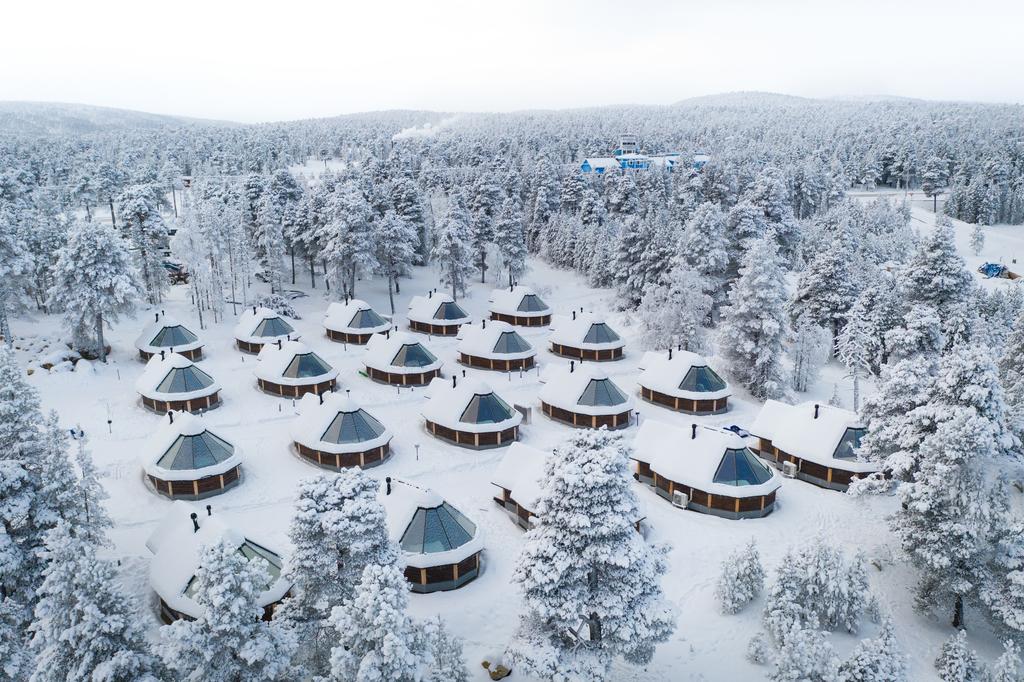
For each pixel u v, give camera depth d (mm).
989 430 27031
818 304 66750
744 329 55812
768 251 54906
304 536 22453
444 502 32906
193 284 70125
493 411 46375
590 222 105250
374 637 18500
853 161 176250
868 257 85688
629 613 22547
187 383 49281
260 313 64188
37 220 69312
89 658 18156
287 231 86000
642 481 42250
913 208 148000
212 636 18953
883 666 23406
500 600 30469
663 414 52500
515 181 119562
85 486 27938
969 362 28453
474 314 82125
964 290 56594
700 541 35375
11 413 28094
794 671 22891
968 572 28781
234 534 29000
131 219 71438
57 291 55812
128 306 57125
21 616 23359
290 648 20156
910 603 31438
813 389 60312
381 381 57750
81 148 192375
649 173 121062
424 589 30984
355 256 74375
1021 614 26859
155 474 37750
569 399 50094
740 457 38281
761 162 161375
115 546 33156
